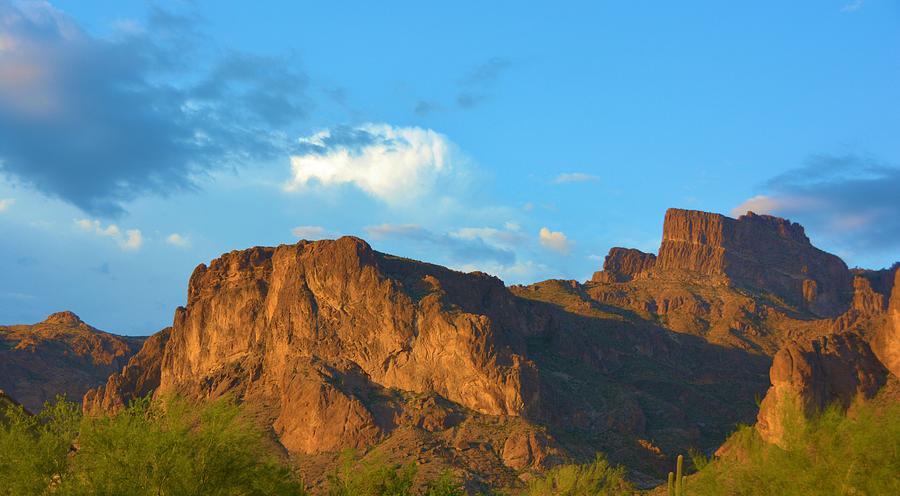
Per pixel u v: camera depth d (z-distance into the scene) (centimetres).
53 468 5053
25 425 5269
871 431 4575
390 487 8338
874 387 17088
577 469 10969
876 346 17800
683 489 5503
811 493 4575
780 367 17250
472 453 19300
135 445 5088
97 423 5234
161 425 5338
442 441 19812
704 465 5181
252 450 5616
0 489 4991
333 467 18925
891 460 4491
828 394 17050
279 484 5972
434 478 16950
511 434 19912
